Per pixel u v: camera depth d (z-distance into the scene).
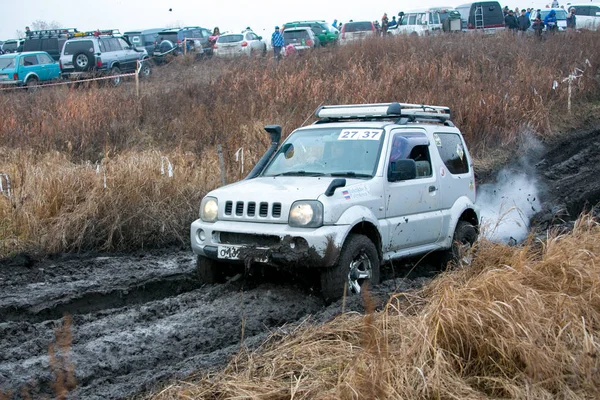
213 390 4.72
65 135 14.96
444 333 5.07
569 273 6.16
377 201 7.41
